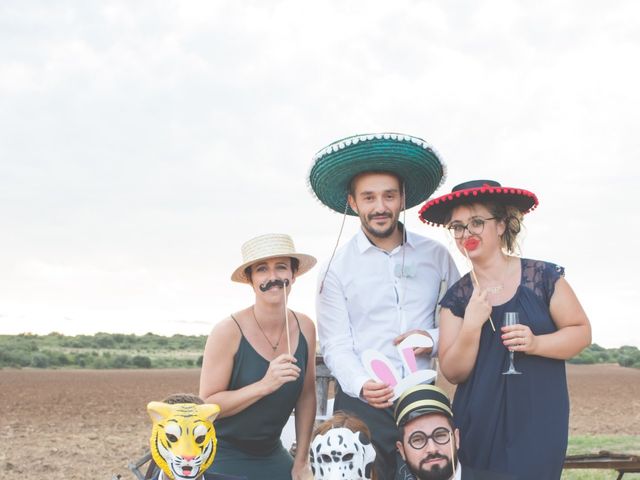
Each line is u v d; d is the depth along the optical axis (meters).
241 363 5.04
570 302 4.63
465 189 4.70
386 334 5.29
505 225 4.83
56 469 14.27
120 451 16.86
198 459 4.04
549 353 4.51
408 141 5.23
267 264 5.03
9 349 101.25
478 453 4.65
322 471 4.38
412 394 4.54
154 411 4.13
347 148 5.24
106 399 35.94
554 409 4.56
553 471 4.53
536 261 4.78
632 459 6.27
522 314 4.61
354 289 5.36
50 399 35.16
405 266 5.34
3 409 28.75
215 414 4.16
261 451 5.18
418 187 5.64
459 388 4.86
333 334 5.38
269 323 5.10
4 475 13.58
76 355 101.88
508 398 4.59
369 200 5.29
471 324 4.57
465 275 4.92
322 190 5.70
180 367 98.75
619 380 61.34
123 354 110.69
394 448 5.05
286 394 5.07
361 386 4.94
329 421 4.55
